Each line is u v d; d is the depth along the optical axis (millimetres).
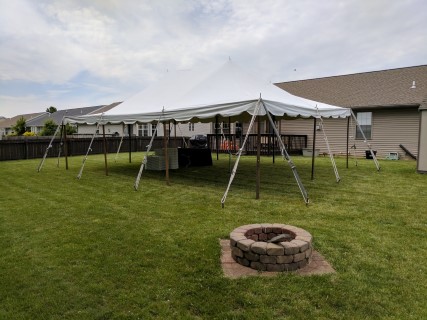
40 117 44469
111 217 4898
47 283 2900
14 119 53500
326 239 3877
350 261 3275
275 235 3529
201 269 3123
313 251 3533
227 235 4055
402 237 3955
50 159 14586
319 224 4477
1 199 6199
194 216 4914
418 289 2740
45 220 4785
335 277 2934
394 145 14453
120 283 2889
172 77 9641
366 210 5184
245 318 2381
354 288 2750
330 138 16312
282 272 3025
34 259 3391
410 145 14023
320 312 2439
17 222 4684
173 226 4430
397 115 14297
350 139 15602
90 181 8219
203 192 6715
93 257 3426
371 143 15062
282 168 10492
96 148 18016
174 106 7176
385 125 14648
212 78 7961
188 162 11445
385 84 16156
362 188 6969
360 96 15797
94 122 9133
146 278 2965
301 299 2602
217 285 2824
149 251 3564
